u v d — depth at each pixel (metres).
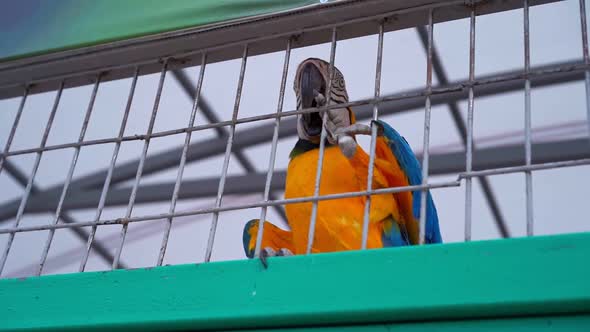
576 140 6.91
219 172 7.45
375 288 3.16
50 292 3.76
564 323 2.93
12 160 7.32
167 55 4.47
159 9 4.30
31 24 4.62
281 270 3.36
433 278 3.10
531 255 3.01
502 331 2.99
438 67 6.61
